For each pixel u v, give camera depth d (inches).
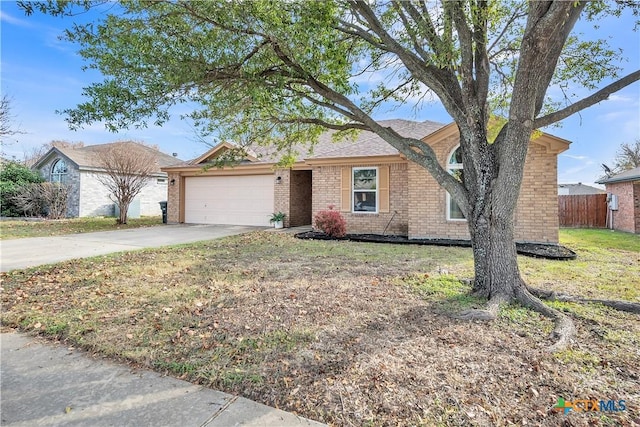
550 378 104.1
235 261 286.5
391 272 240.8
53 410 92.8
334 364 113.9
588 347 124.3
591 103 168.4
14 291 203.8
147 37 171.5
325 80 208.1
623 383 101.5
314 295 188.5
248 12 168.4
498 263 176.7
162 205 673.6
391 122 581.6
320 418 88.7
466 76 181.9
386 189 462.3
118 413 91.4
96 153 839.1
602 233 513.0
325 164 494.3
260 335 137.6
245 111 234.4
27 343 136.4
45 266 270.5
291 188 571.2
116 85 175.6
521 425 84.6
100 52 176.4
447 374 106.8
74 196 804.6
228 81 198.1
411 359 116.3
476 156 185.3
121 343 132.7
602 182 609.6
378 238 415.2
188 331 142.6
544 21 142.9
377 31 189.8
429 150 202.4
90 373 112.6
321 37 182.7
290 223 567.2
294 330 141.6
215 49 182.2
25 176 805.9
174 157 1058.7
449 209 399.5
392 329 141.9
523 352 120.5
